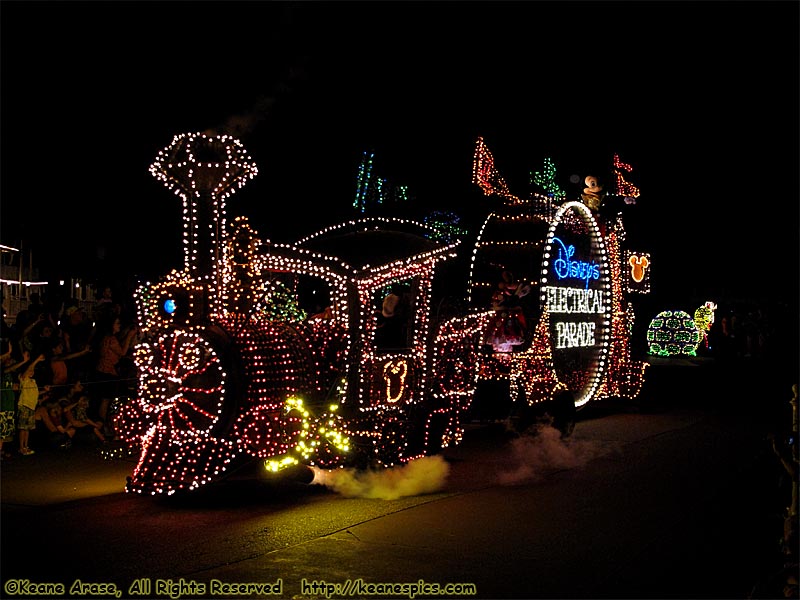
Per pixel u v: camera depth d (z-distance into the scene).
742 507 8.73
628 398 17.39
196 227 8.89
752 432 14.30
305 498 9.06
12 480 9.88
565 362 14.12
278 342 8.98
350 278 9.35
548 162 15.09
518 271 13.73
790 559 6.03
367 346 9.50
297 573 6.47
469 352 11.31
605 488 9.66
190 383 8.45
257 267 9.57
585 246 15.02
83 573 6.41
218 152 8.88
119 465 10.82
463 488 9.66
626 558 6.93
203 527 7.79
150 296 9.05
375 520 8.10
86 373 13.06
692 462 11.37
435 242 10.41
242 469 10.06
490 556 6.96
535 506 8.74
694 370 28.17
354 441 9.56
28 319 12.29
